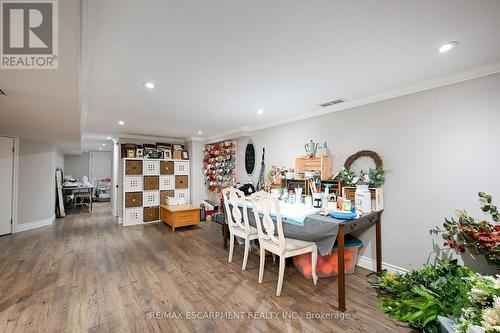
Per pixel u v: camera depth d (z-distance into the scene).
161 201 5.32
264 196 2.28
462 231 1.87
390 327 1.73
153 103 2.94
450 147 2.16
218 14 1.30
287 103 2.98
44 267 2.72
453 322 1.44
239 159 4.88
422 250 2.32
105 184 8.73
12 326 1.69
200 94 2.63
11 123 3.21
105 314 1.84
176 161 5.57
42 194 4.84
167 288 2.26
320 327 1.72
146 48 1.66
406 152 2.44
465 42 1.62
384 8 1.27
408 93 2.42
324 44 1.64
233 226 2.95
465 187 2.07
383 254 2.61
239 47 1.67
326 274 2.54
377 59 1.86
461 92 2.10
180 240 3.85
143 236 4.08
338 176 2.88
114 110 3.25
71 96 2.10
